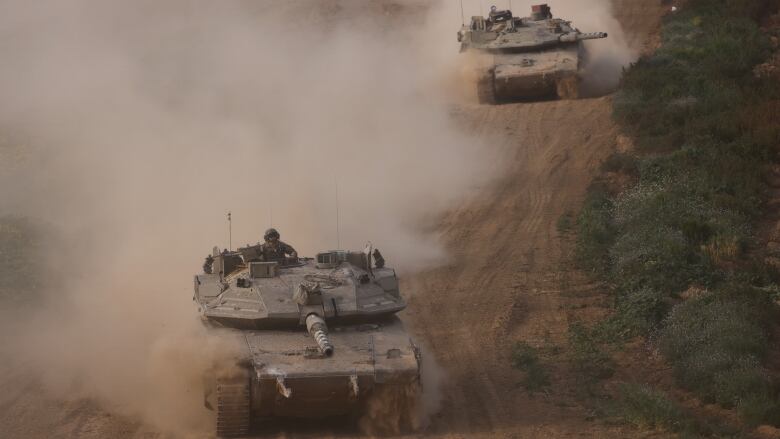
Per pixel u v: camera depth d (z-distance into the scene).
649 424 41.94
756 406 42.66
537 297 62.12
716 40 118.06
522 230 76.44
